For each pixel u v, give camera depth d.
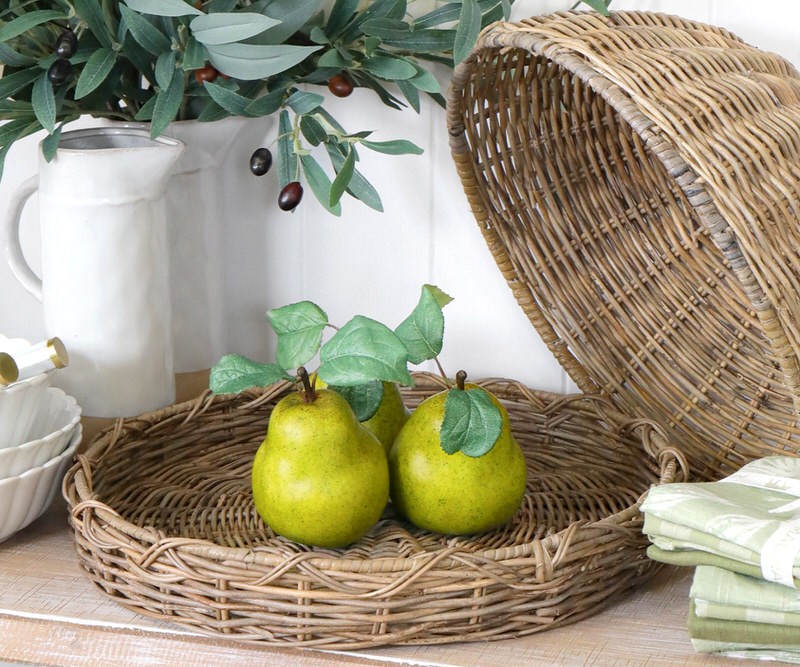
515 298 1.24
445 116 1.23
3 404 0.96
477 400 0.94
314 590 0.85
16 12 1.10
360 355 0.91
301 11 1.08
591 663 0.86
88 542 0.93
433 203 1.29
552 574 0.87
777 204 0.88
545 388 1.33
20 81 1.07
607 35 0.96
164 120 1.06
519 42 0.95
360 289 1.34
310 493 0.91
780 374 1.12
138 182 1.10
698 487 0.92
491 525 0.97
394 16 1.12
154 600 0.91
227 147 1.23
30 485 0.98
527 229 1.18
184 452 1.16
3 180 1.39
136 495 1.07
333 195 1.04
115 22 1.11
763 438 1.13
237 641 0.88
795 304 0.86
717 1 1.15
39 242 1.41
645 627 0.91
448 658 0.86
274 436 0.93
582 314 1.20
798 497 0.93
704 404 1.17
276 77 1.16
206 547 0.87
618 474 1.12
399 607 0.85
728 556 0.85
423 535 1.00
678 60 0.94
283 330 0.96
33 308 1.43
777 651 0.85
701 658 0.86
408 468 0.96
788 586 0.82
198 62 1.03
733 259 0.85
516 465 0.97
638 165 1.17
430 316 0.97
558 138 1.16
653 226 1.18
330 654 0.87
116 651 0.90
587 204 1.19
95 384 1.15
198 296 1.25
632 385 1.20
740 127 0.90
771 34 1.15
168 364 1.19
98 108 1.17
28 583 0.97
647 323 1.19
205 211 1.23
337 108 1.28
